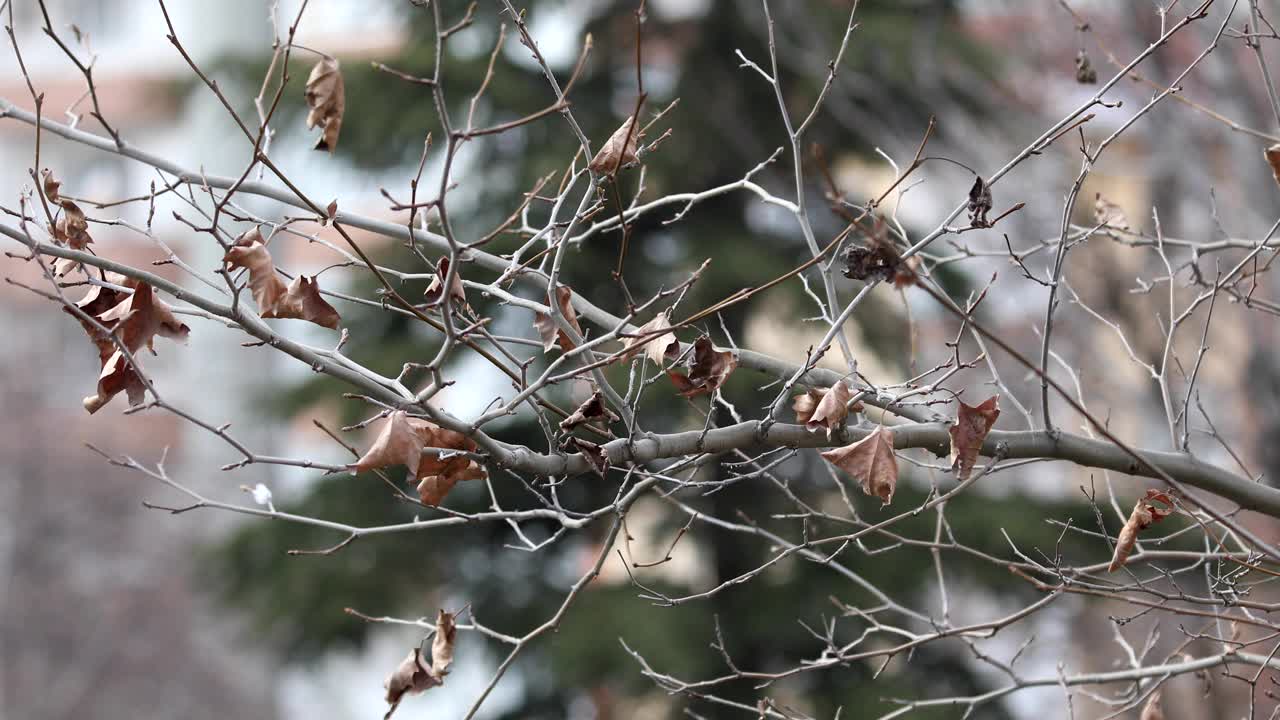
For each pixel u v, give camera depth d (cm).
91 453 2586
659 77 1132
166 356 2578
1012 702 1016
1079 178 383
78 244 350
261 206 1094
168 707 2427
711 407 388
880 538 985
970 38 1123
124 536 2561
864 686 976
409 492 1068
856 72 1077
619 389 899
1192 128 1015
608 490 1066
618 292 1011
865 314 1034
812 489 1039
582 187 989
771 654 1015
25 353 2722
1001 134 1148
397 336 1078
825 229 1093
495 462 362
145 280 322
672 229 1066
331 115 322
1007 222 1118
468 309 371
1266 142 936
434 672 374
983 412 384
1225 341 1184
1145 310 1140
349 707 2375
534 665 1047
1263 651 802
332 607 1035
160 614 2475
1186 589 884
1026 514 980
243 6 1947
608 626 958
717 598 1021
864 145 1145
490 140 1052
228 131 1332
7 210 339
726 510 1042
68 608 2489
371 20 1191
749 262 999
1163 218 1066
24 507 2523
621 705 1056
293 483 1962
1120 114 1182
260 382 1900
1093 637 1028
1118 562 390
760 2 1088
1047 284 402
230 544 1088
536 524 1070
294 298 337
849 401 379
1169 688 995
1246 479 431
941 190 1177
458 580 1081
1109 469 418
